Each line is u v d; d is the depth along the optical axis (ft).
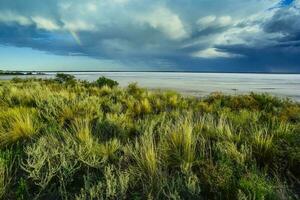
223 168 8.80
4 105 21.02
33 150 9.95
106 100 26.13
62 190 8.49
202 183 8.75
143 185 8.41
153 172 8.98
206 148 11.87
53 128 13.84
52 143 11.45
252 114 20.39
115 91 35.45
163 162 10.11
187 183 8.46
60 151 10.46
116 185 8.24
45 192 8.37
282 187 8.30
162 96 32.94
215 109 24.14
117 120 16.17
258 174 9.25
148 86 90.07
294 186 9.14
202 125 14.66
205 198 8.16
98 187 7.95
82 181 9.16
